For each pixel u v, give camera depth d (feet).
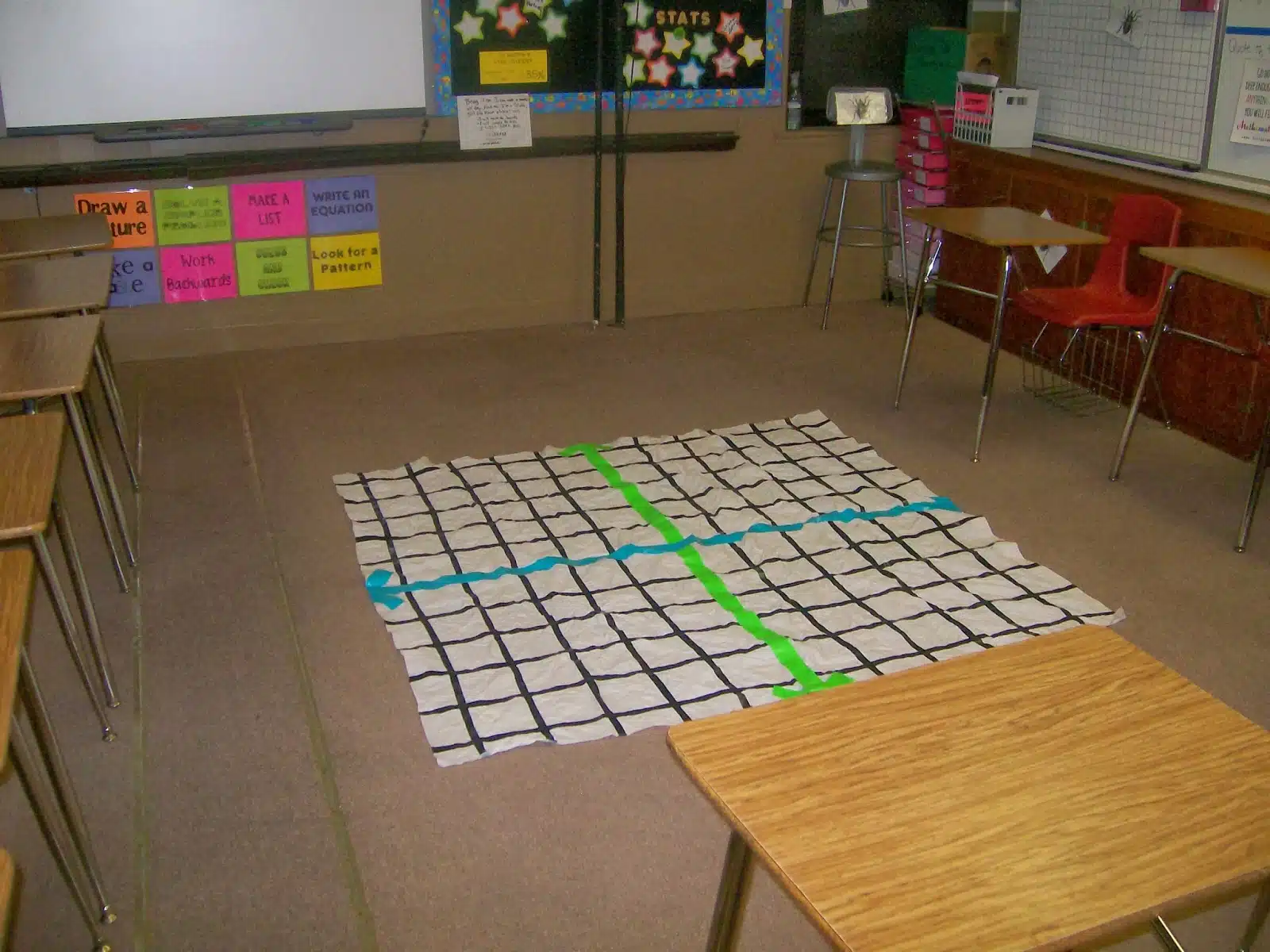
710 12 16.56
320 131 15.30
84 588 8.21
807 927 6.61
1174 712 4.56
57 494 7.93
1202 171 13.60
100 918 6.58
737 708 8.43
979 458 12.70
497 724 8.27
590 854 7.15
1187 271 11.02
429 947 6.44
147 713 8.41
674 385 14.83
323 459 12.57
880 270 18.60
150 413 13.76
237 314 15.80
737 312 17.99
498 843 7.23
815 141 17.65
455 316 16.79
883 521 11.18
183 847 7.16
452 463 12.41
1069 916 3.57
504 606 9.74
